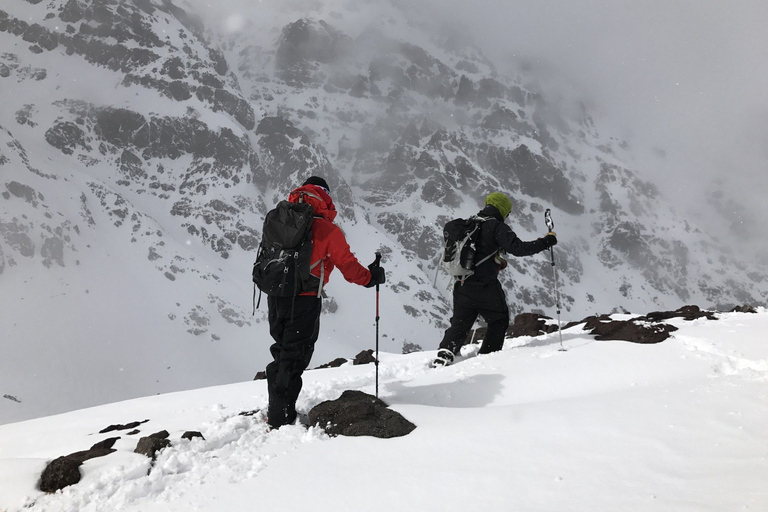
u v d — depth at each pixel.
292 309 3.88
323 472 2.79
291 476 2.78
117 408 5.40
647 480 2.29
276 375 3.99
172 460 3.12
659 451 2.58
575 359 4.99
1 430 5.05
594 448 2.71
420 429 3.24
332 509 2.40
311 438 3.35
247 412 4.39
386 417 3.41
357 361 7.35
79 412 5.48
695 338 5.22
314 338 4.09
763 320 5.98
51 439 4.34
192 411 4.75
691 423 2.91
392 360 7.04
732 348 4.89
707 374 4.44
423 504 2.34
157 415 4.79
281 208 4.04
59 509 2.68
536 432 2.98
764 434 2.67
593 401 3.46
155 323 162.25
